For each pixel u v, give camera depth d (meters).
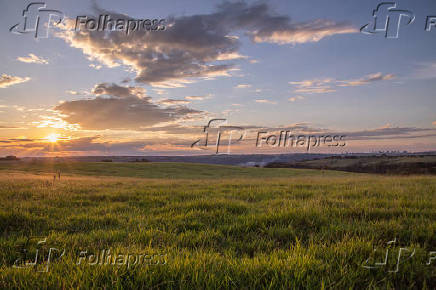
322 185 11.73
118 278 2.43
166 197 8.26
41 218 5.42
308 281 2.44
